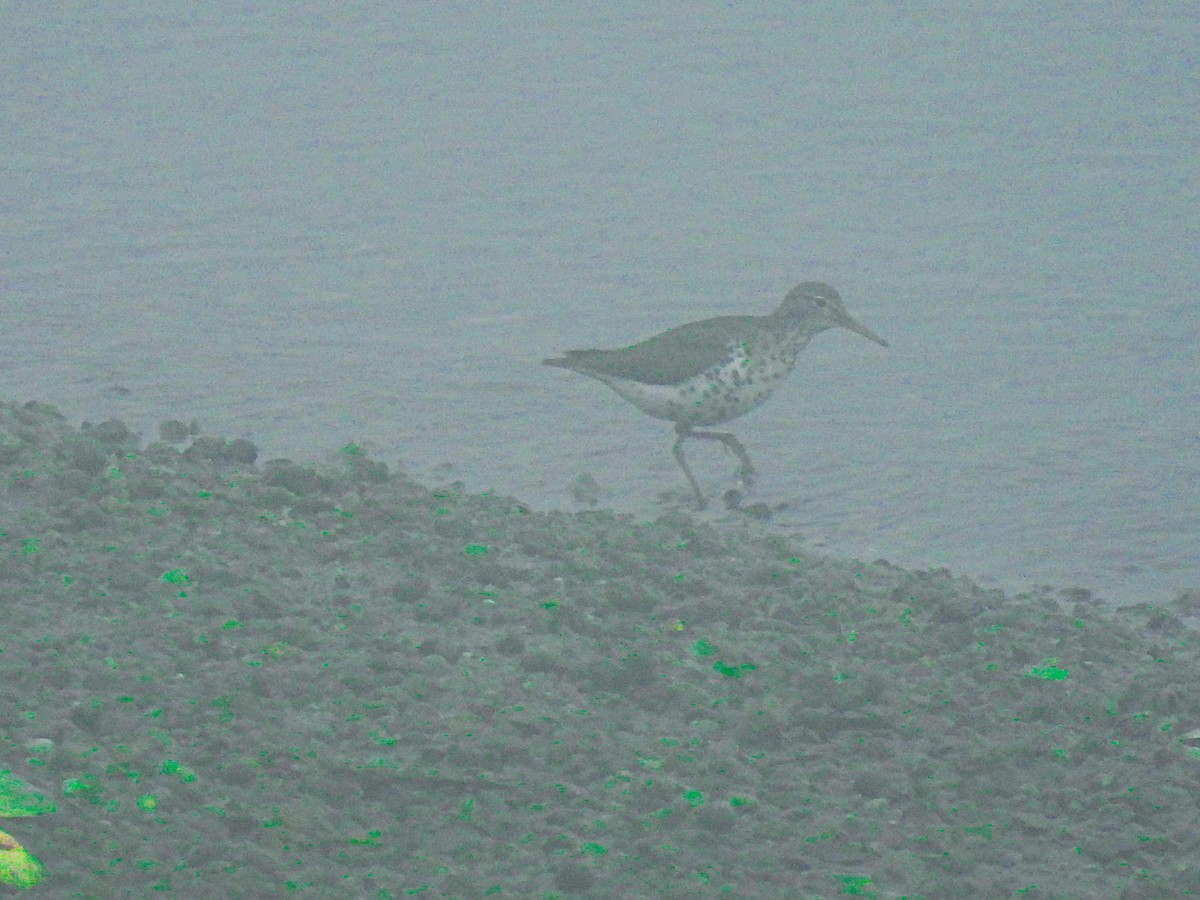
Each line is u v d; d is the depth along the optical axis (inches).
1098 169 1245.7
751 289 1010.7
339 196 1194.6
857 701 473.4
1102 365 874.1
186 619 486.9
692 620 532.1
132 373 850.8
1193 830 419.2
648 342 722.8
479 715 449.1
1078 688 502.9
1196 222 1121.4
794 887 384.2
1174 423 791.1
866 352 904.9
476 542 596.1
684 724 460.1
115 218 1142.3
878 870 396.8
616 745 440.1
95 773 394.9
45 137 1338.6
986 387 847.1
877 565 621.3
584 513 637.9
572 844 391.2
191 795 390.9
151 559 534.3
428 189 1213.7
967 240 1096.2
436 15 1754.4
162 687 441.4
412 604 526.0
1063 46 1615.4
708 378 709.9
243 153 1299.2
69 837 366.6
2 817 370.9
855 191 1207.6
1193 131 1334.9
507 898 368.5
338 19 1744.6
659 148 1314.0
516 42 1643.7
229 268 1040.8
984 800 436.5
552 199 1191.6
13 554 527.2
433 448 764.6
